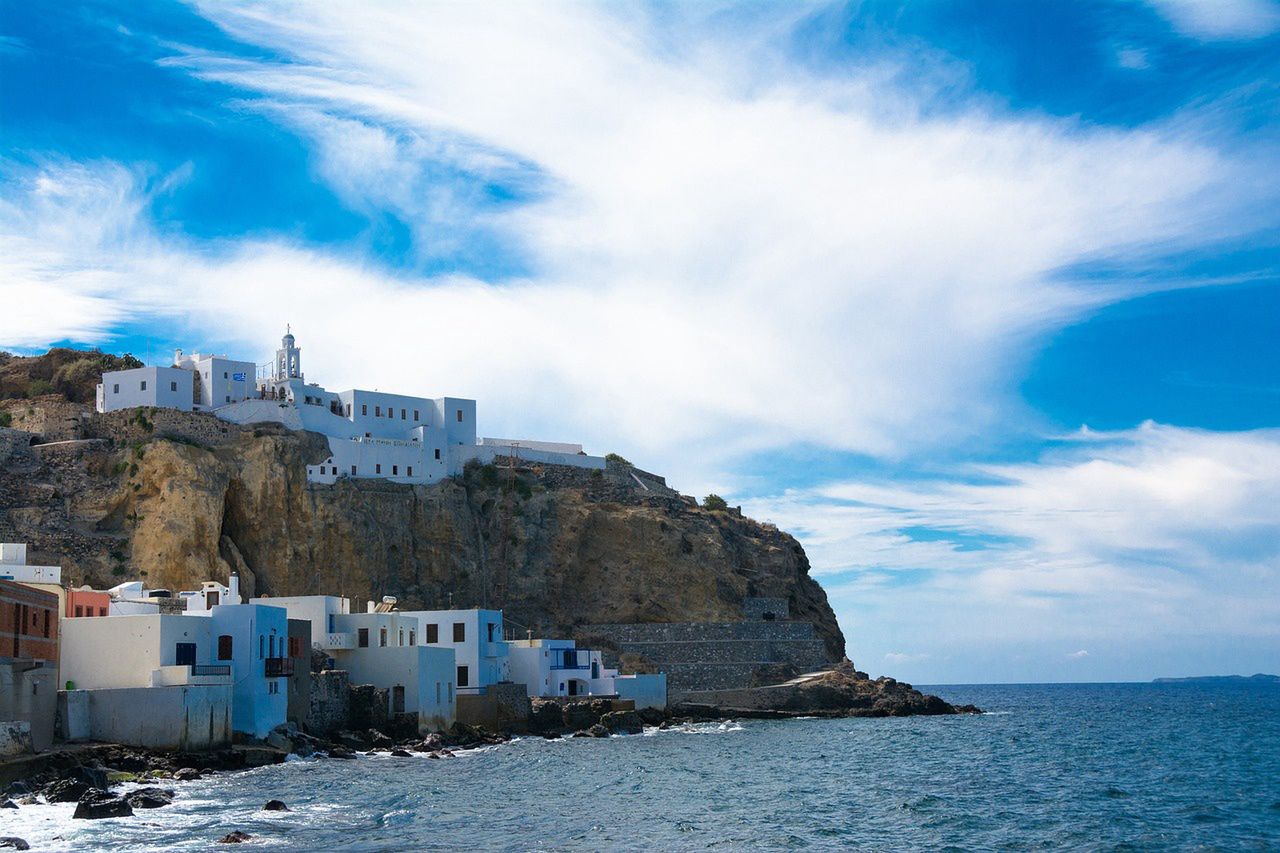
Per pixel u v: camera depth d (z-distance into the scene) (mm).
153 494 151750
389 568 168750
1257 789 93375
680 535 189000
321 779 88250
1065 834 71812
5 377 184875
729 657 174500
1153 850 67250
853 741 132500
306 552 161000
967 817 77562
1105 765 111000
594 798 83375
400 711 118062
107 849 60438
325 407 175000
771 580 196625
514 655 144375
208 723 91438
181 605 112188
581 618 182250
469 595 176500
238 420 166625
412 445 179875
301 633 106938
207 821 68750
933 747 127000
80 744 85125
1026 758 116938
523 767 101500
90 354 191500
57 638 90000
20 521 145500
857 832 71562
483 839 67000
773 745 126312
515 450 196500
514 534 183500
